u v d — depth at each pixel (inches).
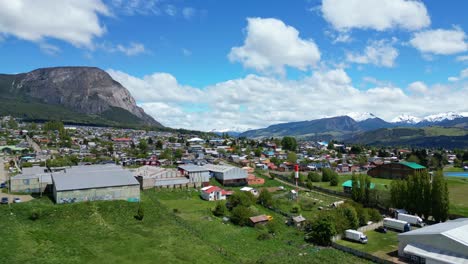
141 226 3075.8
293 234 3380.9
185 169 5162.4
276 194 5004.9
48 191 3818.9
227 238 3095.5
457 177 6599.4
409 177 4111.7
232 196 4082.2
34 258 2246.6
